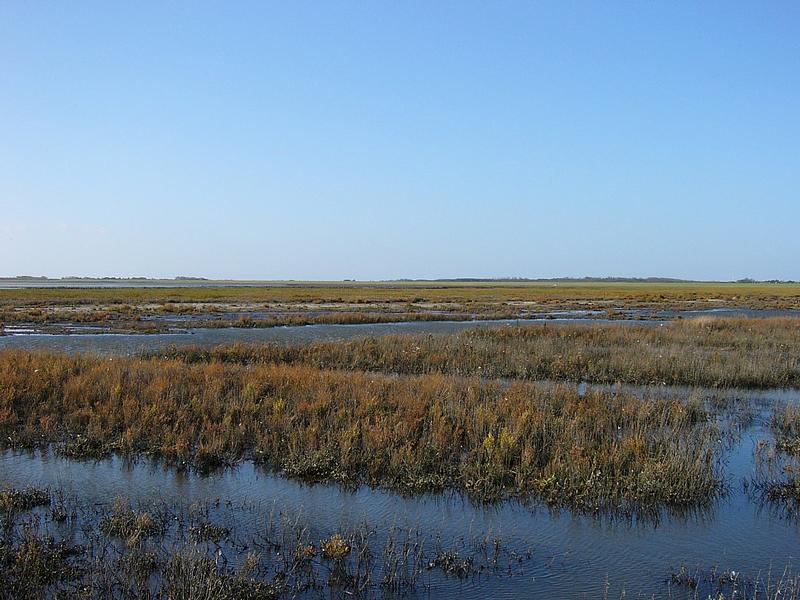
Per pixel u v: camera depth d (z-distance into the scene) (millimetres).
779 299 87000
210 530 8172
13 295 80250
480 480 9867
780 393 18391
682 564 7543
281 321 40531
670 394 17578
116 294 86688
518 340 26781
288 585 6941
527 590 6926
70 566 7109
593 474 9859
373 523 8617
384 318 44000
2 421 12445
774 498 9570
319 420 12438
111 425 12359
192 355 22766
